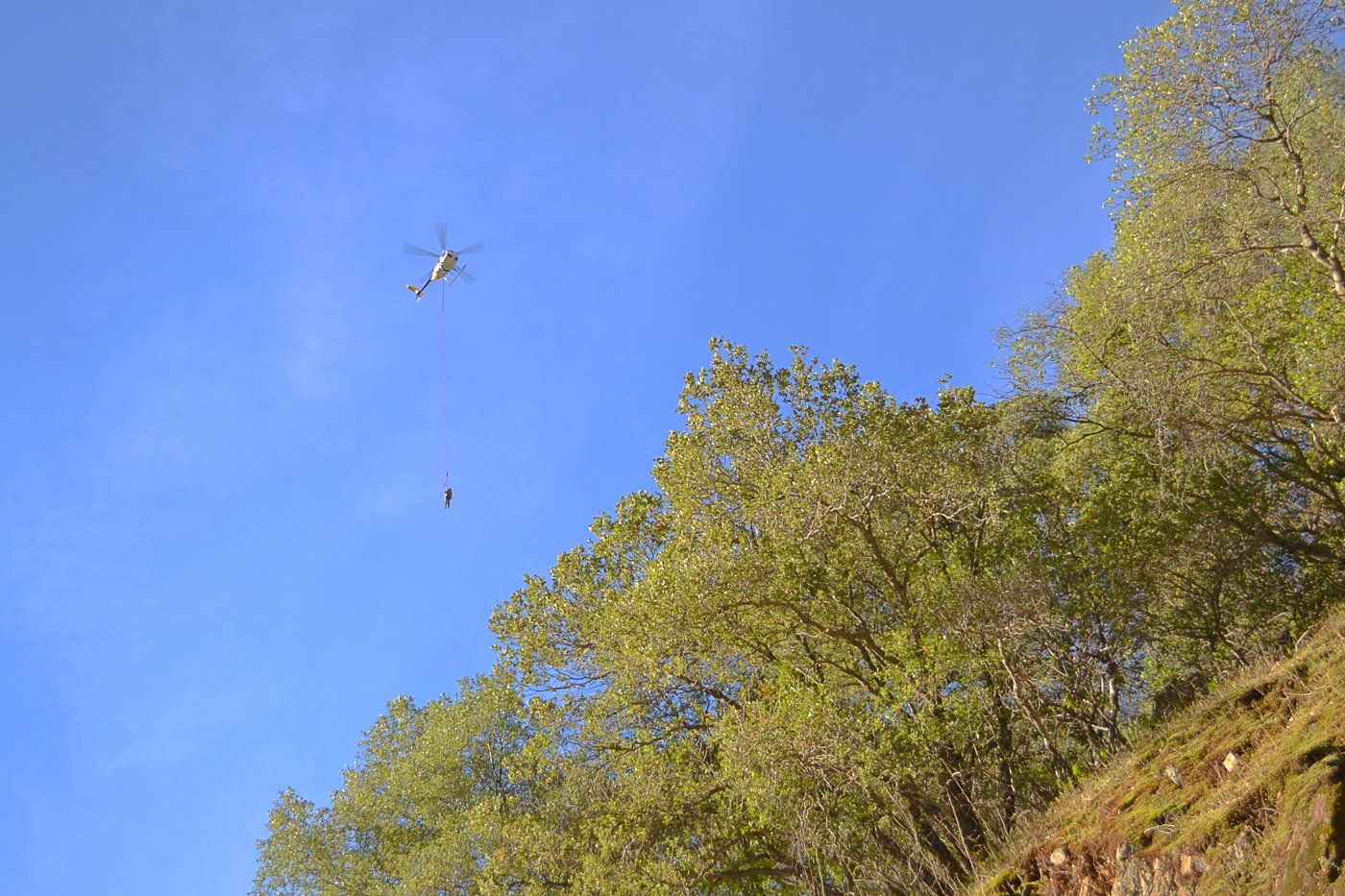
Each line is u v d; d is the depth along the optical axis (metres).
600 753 21.02
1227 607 19.31
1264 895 5.91
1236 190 18.80
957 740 16.50
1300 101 18.67
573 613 21.89
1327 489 18.92
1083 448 22.53
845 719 16.09
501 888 20.31
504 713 28.34
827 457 18.69
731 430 21.20
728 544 20.05
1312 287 19.55
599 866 17.12
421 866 24.81
